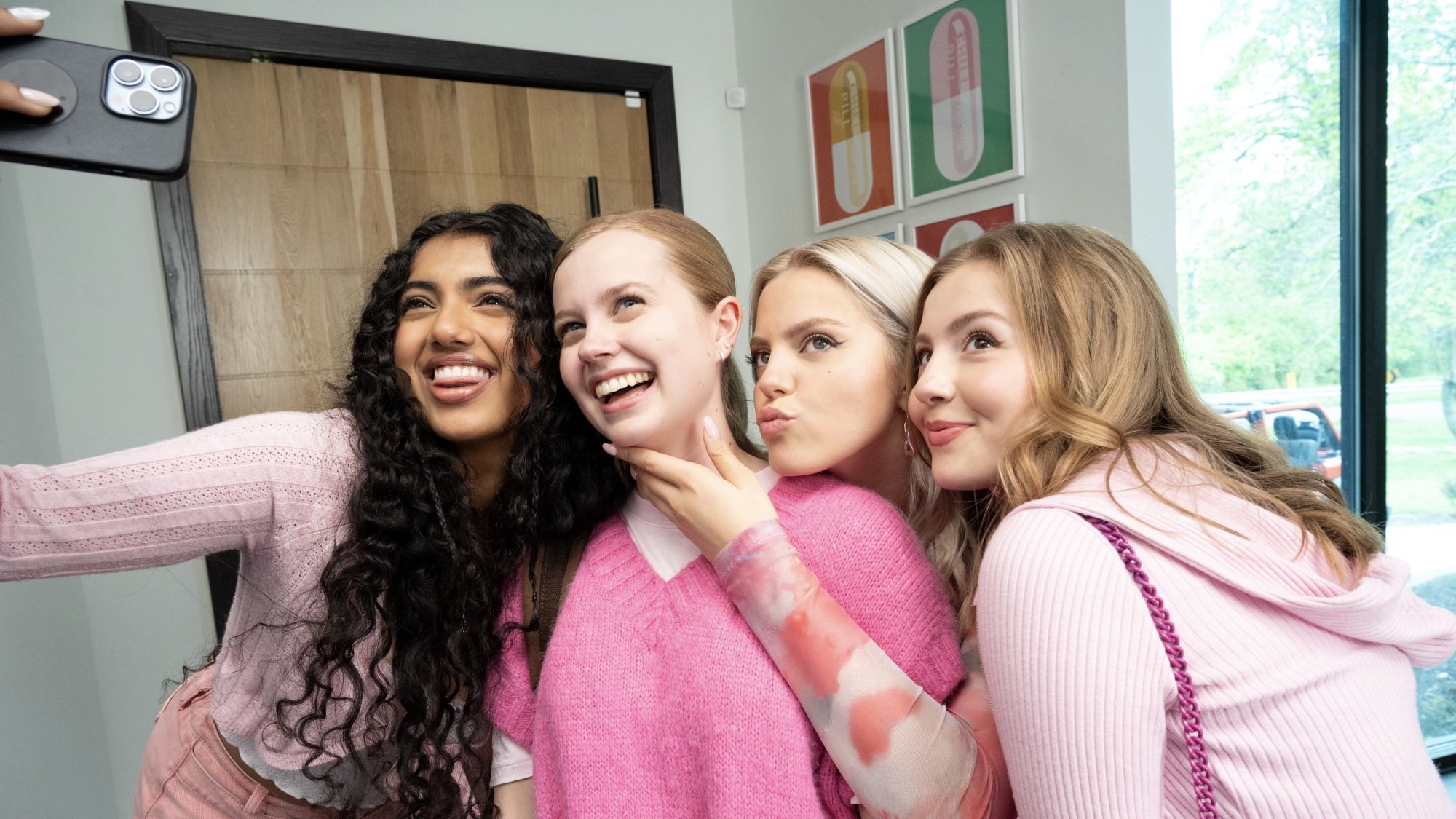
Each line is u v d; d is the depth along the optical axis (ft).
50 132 2.02
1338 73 6.55
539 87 8.55
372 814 3.01
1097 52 5.67
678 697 2.26
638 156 9.12
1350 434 6.72
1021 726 1.75
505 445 2.97
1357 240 6.52
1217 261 6.44
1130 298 2.19
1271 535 1.94
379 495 2.59
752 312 2.87
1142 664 1.69
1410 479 6.59
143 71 2.13
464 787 2.75
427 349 2.72
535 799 2.52
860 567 2.31
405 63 7.75
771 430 2.57
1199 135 6.29
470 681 2.66
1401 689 1.84
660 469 2.38
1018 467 2.07
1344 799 1.65
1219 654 1.70
